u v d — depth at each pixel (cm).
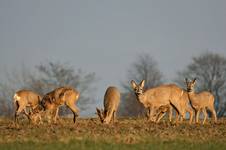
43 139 3778
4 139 3772
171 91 5038
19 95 5028
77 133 4006
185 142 3847
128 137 3897
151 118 4991
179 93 5066
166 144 3716
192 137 4059
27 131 4078
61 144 3572
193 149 3584
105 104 5009
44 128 4253
